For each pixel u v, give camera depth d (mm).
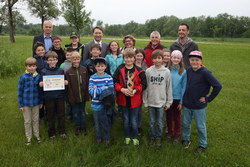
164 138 3654
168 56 3635
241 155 3160
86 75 3688
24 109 3258
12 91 6238
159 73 3287
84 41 31625
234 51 21797
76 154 2979
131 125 3592
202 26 92625
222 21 91875
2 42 9898
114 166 2729
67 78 3516
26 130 3330
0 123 4027
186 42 4105
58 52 4410
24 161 2820
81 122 3758
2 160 2842
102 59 3207
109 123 3479
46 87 3324
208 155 3113
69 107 4312
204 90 3023
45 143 3266
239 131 3977
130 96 3275
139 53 3861
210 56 17109
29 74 3262
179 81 3426
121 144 3385
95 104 3266
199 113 3113
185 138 3434
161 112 3318
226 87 7344
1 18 30531
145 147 3258
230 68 11336
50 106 3426
